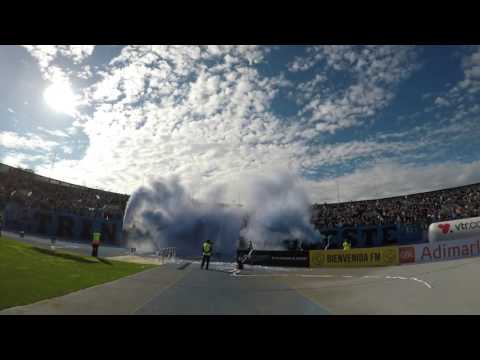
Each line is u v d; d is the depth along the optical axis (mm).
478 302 7703
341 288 11352
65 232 42250
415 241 37438
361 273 16578
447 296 8578
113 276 12945
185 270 18234
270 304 8641
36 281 9461
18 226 38250
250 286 12273
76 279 10922
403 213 41469
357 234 42312
